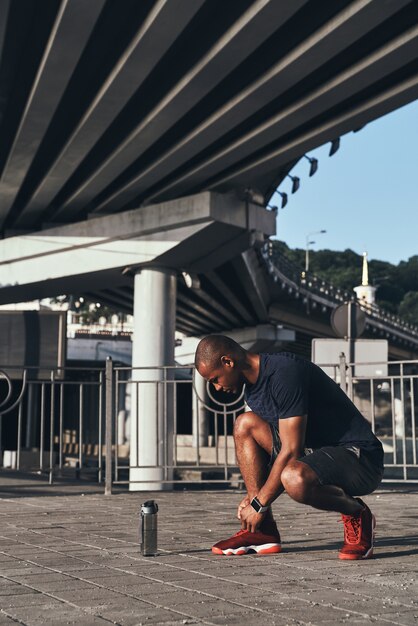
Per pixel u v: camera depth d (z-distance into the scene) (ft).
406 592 11.35
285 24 30.78
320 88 34.96
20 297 64.59
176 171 49.37
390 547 16.08
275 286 111.14
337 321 42.88
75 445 117.60
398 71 34.96
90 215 57.06
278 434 14.92
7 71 35.45
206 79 33.65
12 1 29.58
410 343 184.96
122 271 56.70
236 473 58.59
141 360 54.75
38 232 58.23
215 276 82.53
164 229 53.52
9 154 43.19
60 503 27.78
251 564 13.98
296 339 155.74
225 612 10.11
